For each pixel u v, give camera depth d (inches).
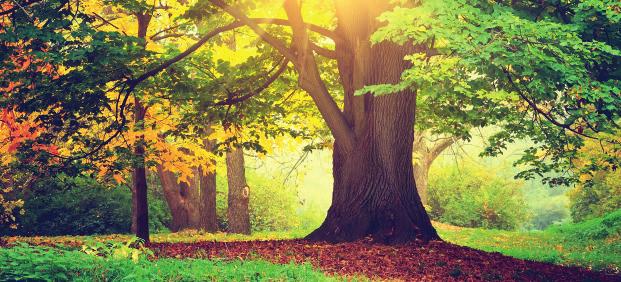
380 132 538.6
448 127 749.3
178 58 539.2
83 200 988.6
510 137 658.2
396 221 527.5
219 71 599.8
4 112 570.6
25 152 574.2
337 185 563.5
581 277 427.8
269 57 641.6
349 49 572.7
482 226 1362.0
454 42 377.7
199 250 477.4
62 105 542.9
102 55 485.4
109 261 299.0
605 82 405.7
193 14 585.3
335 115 554.9
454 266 428.1
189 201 1018.1
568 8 455.2
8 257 279.0
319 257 447.8
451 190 1453.0
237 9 546.6
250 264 374.3
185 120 631.2
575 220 1359.5
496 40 371.2
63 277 271.1
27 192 905.5
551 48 370.3
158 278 287.1
